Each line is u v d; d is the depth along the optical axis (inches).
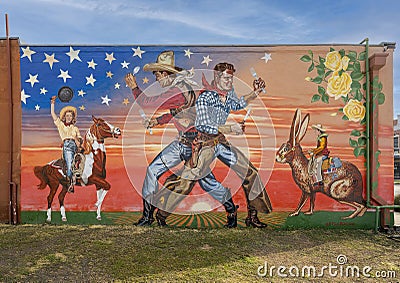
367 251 226.8
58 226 270.4
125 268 195.3
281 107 275.6
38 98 278.7
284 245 236.2
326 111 275.7
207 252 220.7
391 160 273.6
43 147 278.5
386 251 227.5
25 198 278.2
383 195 273.7
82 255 212.7
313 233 262.8
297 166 275.1
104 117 277.3
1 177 279.4
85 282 178.7
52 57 278.8
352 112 275.6
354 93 275.9
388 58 273.9
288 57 276.4
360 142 275.6
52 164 278.2
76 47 278.5
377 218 269.7
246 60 275.7
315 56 276.1
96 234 251.6
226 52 276.1
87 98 277.6
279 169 275.6
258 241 243.1
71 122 277.6
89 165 276.8
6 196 279.3
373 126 272.4
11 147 278.7
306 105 275.6
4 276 183.2
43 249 221.5
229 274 190.1
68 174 277.4
